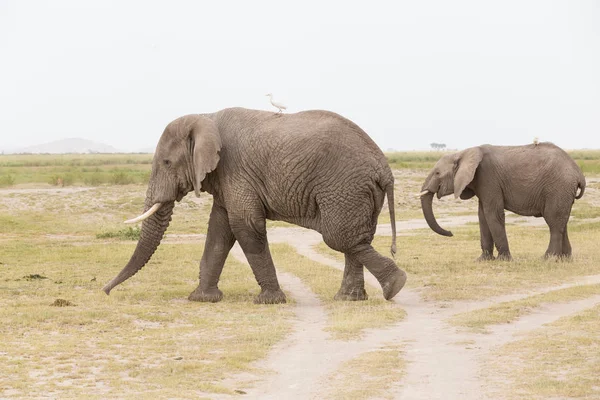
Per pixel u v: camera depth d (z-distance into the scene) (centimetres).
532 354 1154
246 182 1714
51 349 1208
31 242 3156
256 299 1755
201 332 1377
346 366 1116
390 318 1512
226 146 1736
